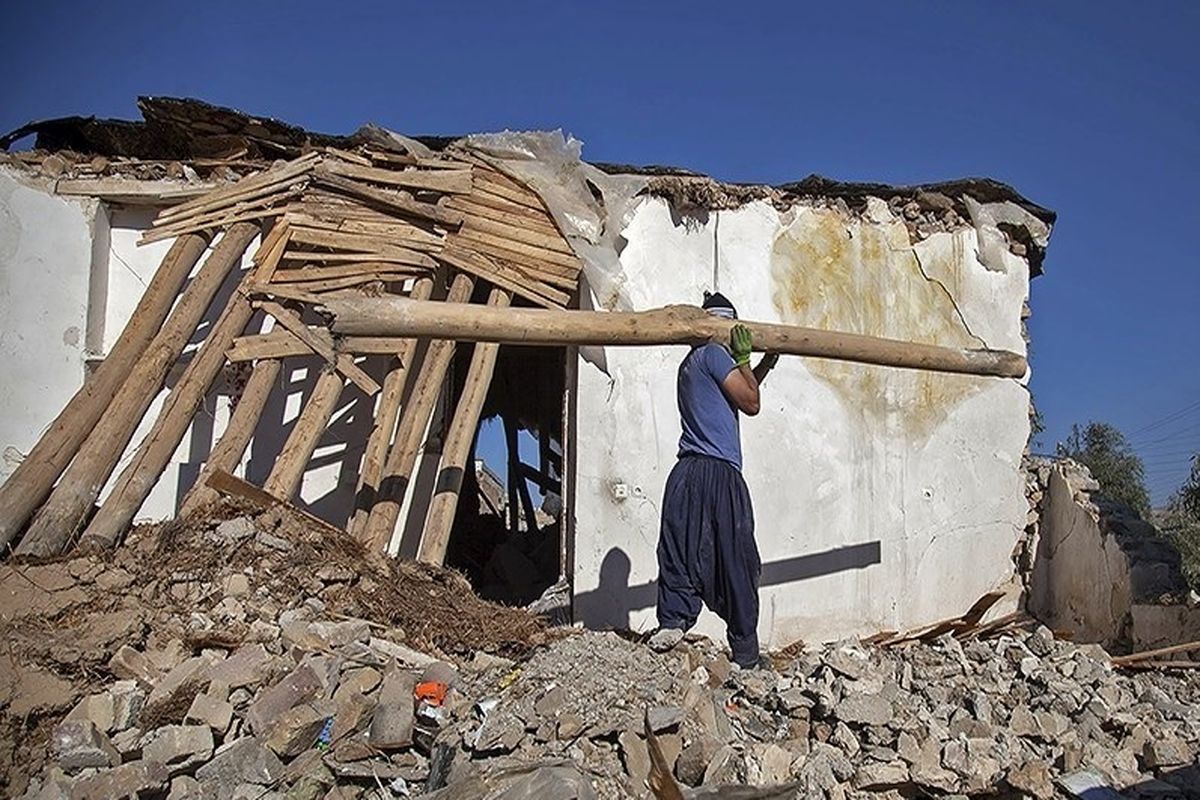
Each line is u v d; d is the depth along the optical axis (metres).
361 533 6.31
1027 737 5.06
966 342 8.15
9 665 4.41
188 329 6.65
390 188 7.30
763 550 7.47
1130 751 5.08
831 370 7.77
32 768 4.07
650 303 7.39
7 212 6.99
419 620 5.40
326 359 6.74
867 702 4.82
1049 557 8.38
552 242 7.35
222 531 5.43
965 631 7.49
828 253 7.87
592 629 6.96
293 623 4.90
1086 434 21.14
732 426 5.73
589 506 7.12
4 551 5.43
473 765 3.98
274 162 7.43
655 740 4.11
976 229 8.24
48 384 6.96
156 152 7.51
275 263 6.89
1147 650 7.09
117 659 4.55
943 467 8.00
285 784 4.07
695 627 7.22
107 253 7.28
